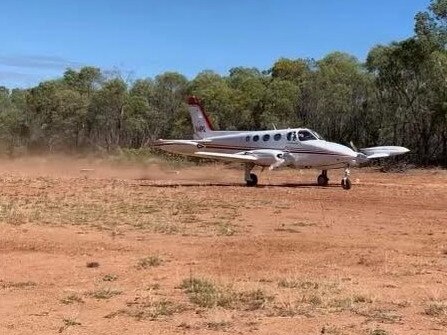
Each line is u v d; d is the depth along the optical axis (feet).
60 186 80.18
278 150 85.10
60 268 30.66
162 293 25.18
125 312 22.12
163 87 234.17
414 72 148.87
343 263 31.63
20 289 26.09
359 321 20.66
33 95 245.65
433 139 154.92
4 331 19.71
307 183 92.17
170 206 58.18
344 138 177.68
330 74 177.58
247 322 20.62
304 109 182.50
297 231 43.32
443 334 19.11
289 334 19.17
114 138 217.77
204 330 19.72
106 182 89.56
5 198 63.00
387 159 151.12
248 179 86.22
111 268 30.68
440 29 142.61
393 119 160.86
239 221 48.60
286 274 28.73
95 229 43.47
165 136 222.48
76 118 221.25
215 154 84.74
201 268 30.42
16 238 38.93
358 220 49.42
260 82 214.69
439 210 56.95
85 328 20.10
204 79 228.84
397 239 39.60
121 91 214.90
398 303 23.17
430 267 30.50
